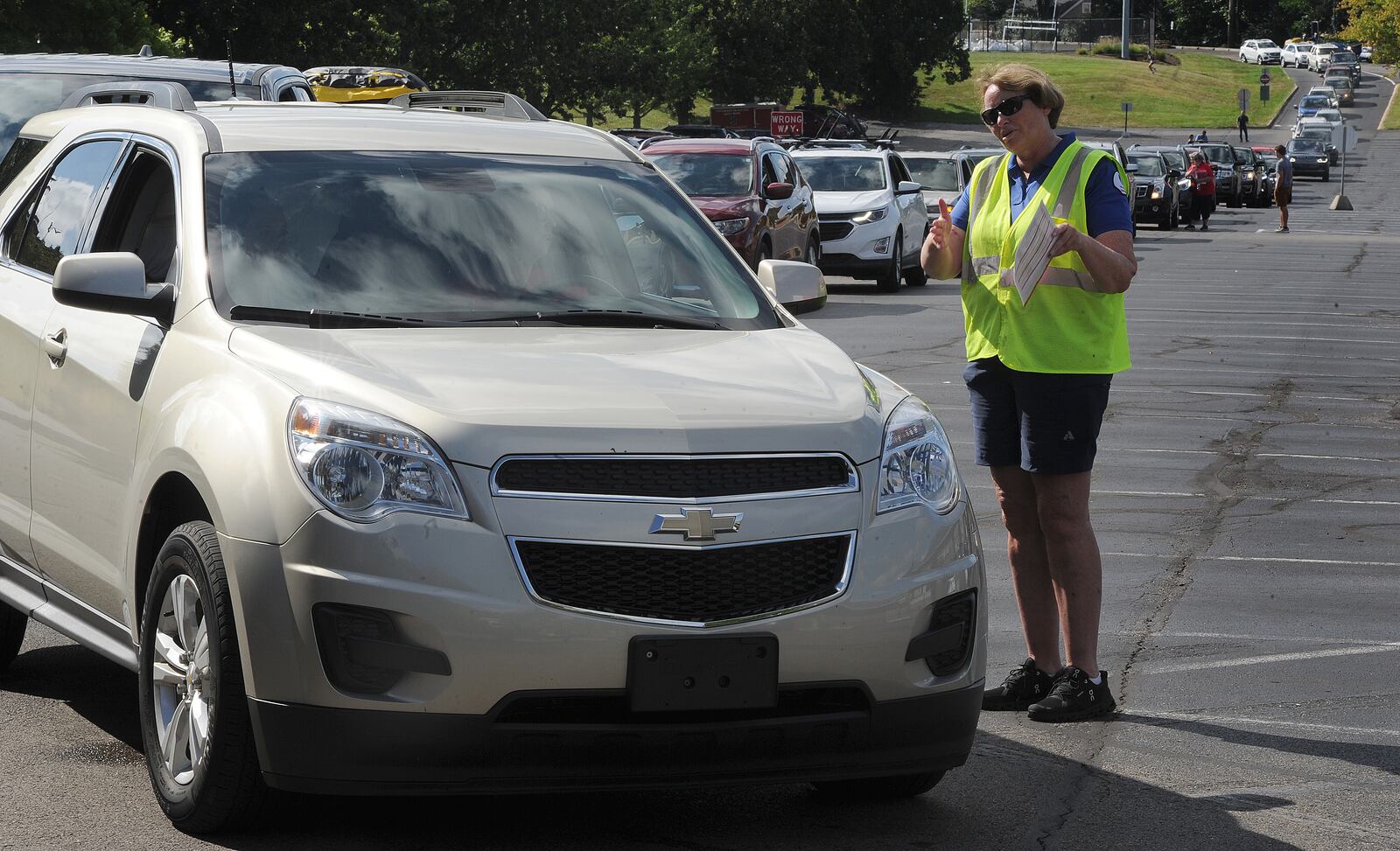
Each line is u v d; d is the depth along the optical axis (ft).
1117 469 37.55
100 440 17.04
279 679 13.79
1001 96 19.11
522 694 13.57
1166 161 152.97
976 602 15.47
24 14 112.16
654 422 14.23
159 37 124.57
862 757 14.66
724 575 13.97
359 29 157.07
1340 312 75.00
